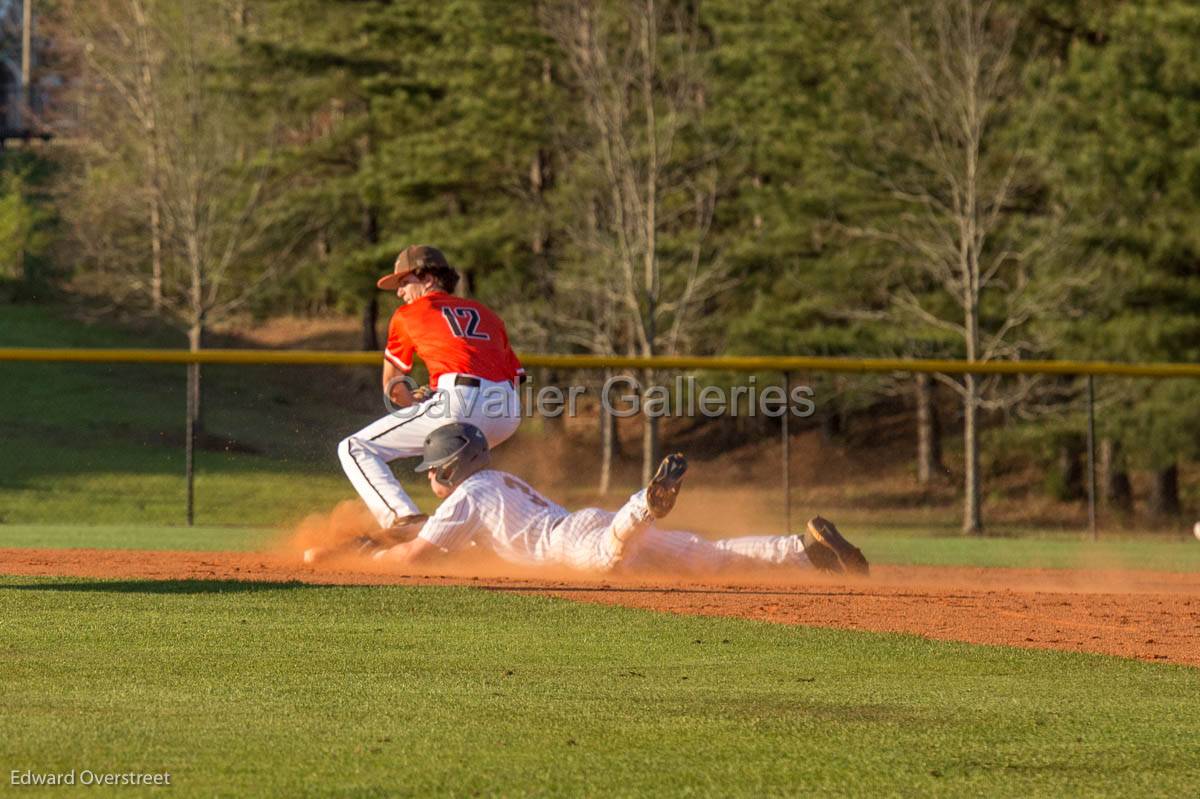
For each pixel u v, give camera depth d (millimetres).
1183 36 75562
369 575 24562
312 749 11258
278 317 150250
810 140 90250
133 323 137000
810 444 113000
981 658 16828
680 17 101625
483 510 25516
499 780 10336
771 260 97625
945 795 10102
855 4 94000
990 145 81812
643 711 13109
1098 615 21391
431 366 27359
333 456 53281
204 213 107812
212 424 97500
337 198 120938
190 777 10273
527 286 106938
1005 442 86625
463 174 106750
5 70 194125
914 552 44000
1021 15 83750
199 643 16781
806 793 10109
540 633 18234
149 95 107688
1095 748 11711
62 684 14023
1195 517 85062
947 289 84562
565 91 104250
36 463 84250
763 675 15367
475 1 101750
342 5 126625
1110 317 78188
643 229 89875
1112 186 75500
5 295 146875
